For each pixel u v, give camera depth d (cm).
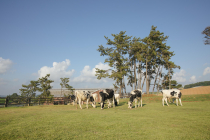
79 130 612
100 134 554
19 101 2019
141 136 526
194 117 850
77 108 1609
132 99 1495
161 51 3950
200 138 495
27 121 790
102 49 3959
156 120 791
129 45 4012
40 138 514
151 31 3853
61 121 782
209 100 2091
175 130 595
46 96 3081
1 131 598
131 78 4225
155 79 4188
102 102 1521
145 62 3972
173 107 1420
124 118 857
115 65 3962
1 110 1371
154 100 2356
